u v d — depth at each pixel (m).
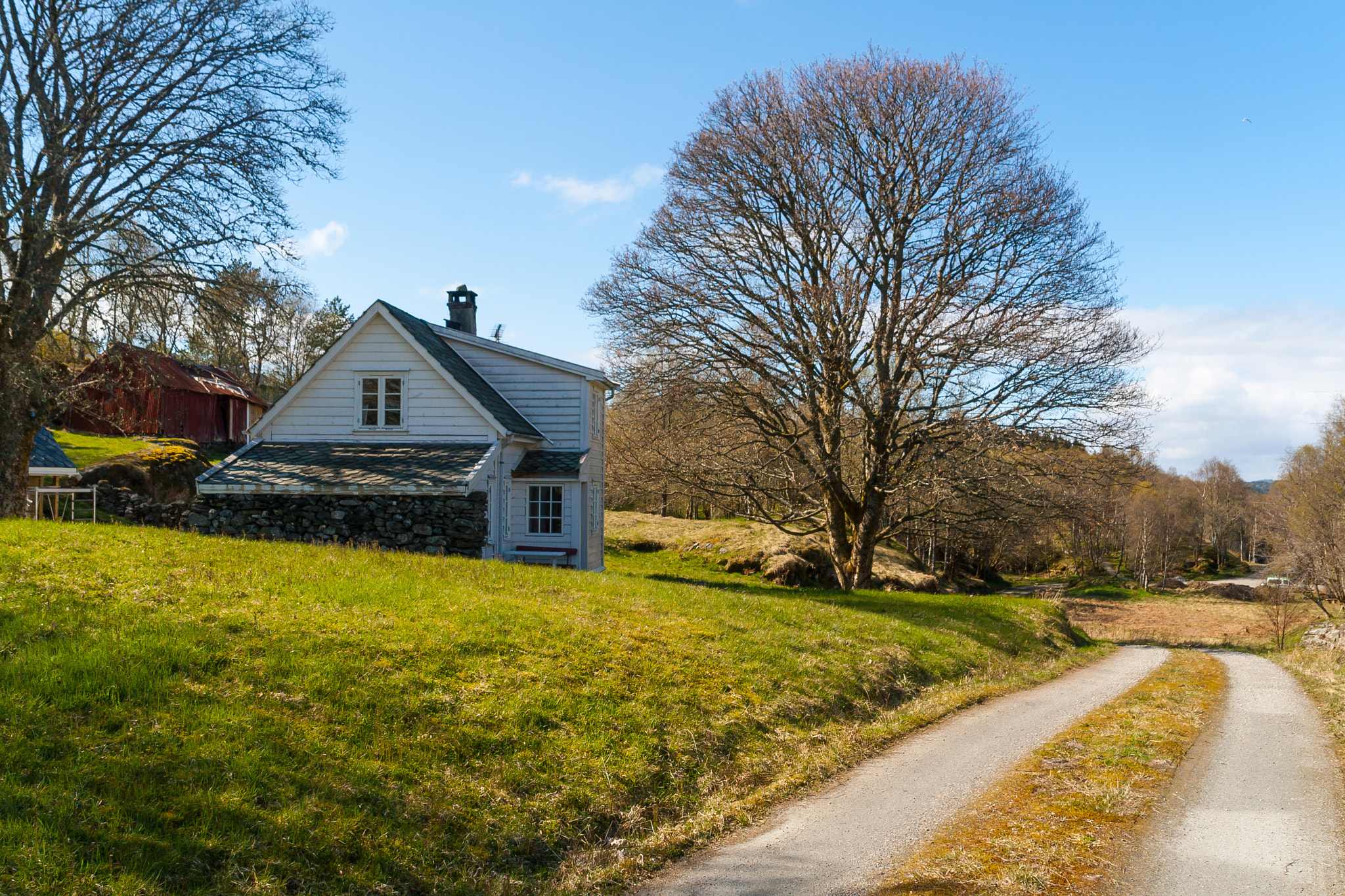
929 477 21.78
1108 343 20.86
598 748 7.85
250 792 5.71
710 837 6.94
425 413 21.05
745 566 30.73
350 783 6.18
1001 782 8.47
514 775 6.99
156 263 17.61
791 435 24.48
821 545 32.62
